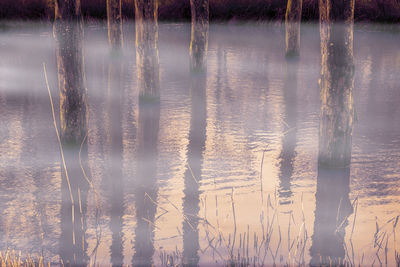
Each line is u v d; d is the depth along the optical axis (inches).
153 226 227.9
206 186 279.1
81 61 338.3
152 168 309.1
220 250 205.5
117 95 538.9
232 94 542.6
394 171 302.0
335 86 298.5
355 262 195.3
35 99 511.5
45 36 1039.6
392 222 232.5
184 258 198.2
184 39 1041.5
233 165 314.7
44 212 242.8
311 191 271.6
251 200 258.8
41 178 290.2
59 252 203.0
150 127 408.2
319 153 311.6
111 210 246.2
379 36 1066.1
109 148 350.6
